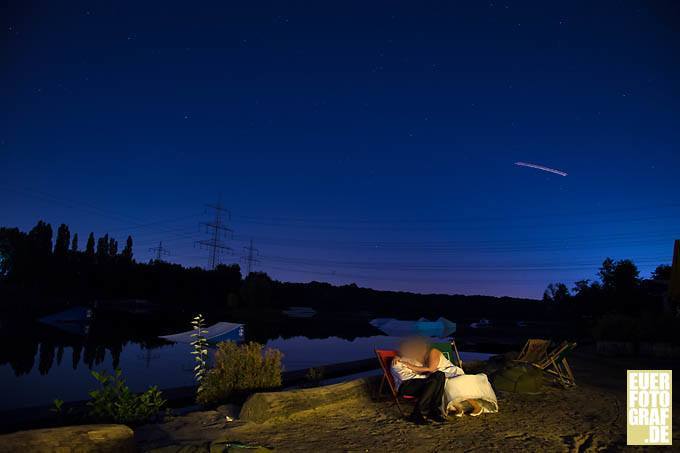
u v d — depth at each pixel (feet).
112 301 233.76
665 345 53.83
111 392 22.90
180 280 276.62
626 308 127.44
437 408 22.21
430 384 21.77
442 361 23.76
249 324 194.70
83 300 231.91
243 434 19.01
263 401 21.22
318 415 22.26
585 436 19.83
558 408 25.18
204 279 284.20
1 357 78.74
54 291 245.24
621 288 132.98
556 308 184.96
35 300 212.02
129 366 69.10
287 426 20.36
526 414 23.59
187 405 34.14
